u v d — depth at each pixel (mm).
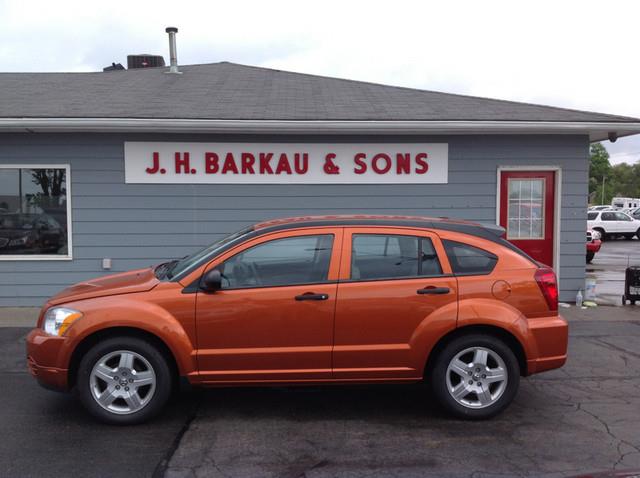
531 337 4605
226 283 4578
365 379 4613
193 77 12289
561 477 3684
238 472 3760
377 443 4234
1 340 7168
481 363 4609
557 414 4824
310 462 3916
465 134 9250
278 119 8578
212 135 9070
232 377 4527
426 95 10875
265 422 4645
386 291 4562
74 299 4582
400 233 4742
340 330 4547
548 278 4727
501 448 4145
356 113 9117
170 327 4430
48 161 9031
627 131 9086
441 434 4402
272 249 4664
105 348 4453
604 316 8664
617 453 4055
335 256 4652
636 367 6180
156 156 9055
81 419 4672
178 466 3840
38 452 4047
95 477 3674
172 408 4953
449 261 4703
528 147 9312
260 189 9195
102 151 9039
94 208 9117
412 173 9273
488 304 4590
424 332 4547
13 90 10531
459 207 9359
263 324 4504
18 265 9141
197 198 9156
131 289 4582
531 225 9484
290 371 4555
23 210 9148
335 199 9258
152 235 9180
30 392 5332
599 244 18219
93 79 11922
